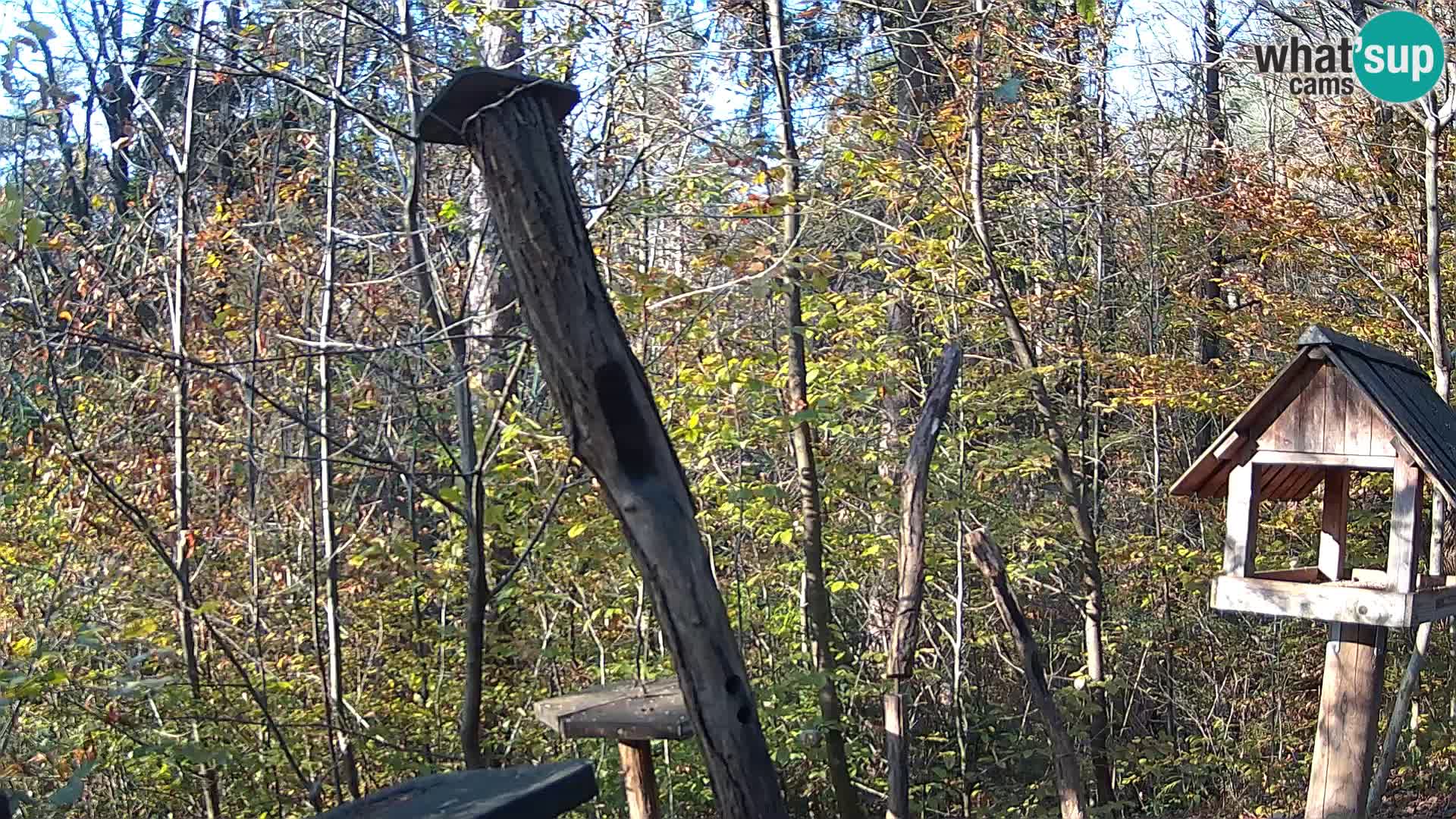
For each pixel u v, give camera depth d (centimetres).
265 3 711
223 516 789
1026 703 1221
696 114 738
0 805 239
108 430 749
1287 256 1109
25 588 717
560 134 305
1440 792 1069
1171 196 1245
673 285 668
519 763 873
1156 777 1252
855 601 1228
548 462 724
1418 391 641
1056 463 1165
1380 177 1083
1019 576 1179
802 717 1032
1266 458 608
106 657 677
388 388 727
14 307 581
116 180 791
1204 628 1282
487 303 664
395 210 788
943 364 549
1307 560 1220
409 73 613
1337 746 601
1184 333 1351
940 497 1083
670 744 916
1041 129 1249
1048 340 1188
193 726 671
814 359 1004
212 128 858
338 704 688
